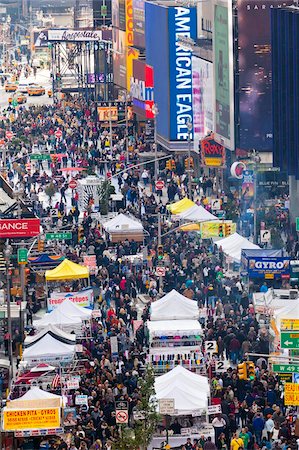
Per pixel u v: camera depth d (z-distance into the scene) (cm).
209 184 15838
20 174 17275
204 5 18512
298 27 13812
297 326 8575
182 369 8231
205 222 12175
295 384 7756
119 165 17800
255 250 11012
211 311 10294
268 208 13638
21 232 11669
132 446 7600
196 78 17962
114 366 8925
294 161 13700
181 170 17175
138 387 8275
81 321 9894
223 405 8044
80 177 17062
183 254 11744
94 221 13938
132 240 12756
